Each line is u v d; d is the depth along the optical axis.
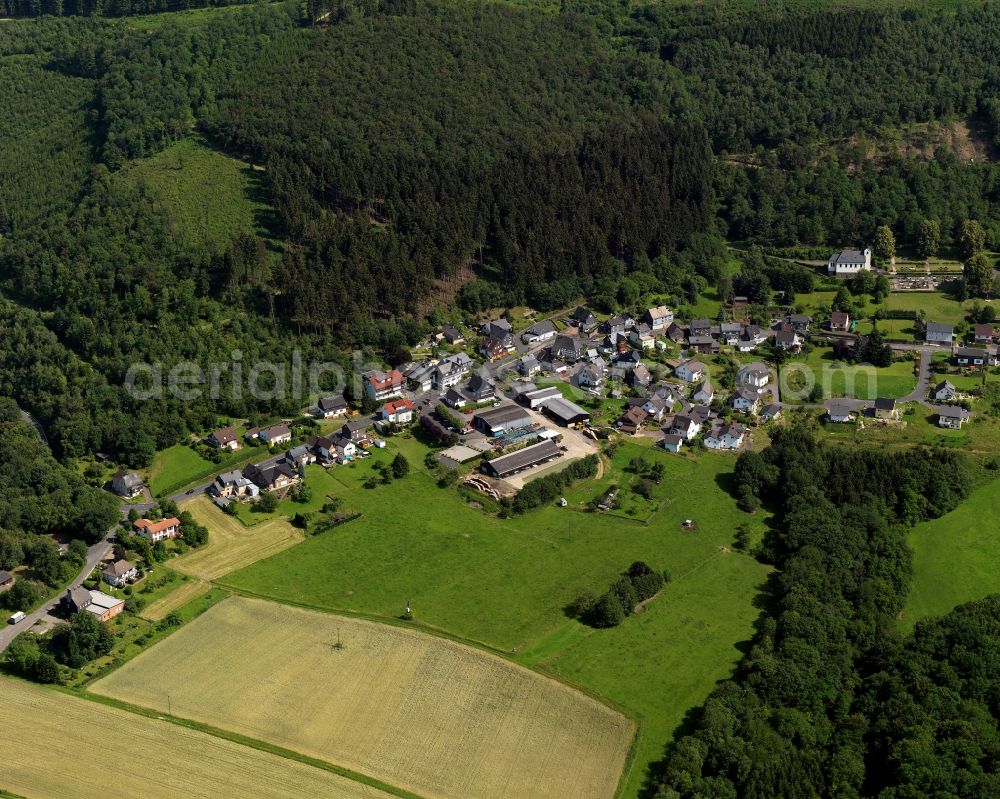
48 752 189.62
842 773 181.62
